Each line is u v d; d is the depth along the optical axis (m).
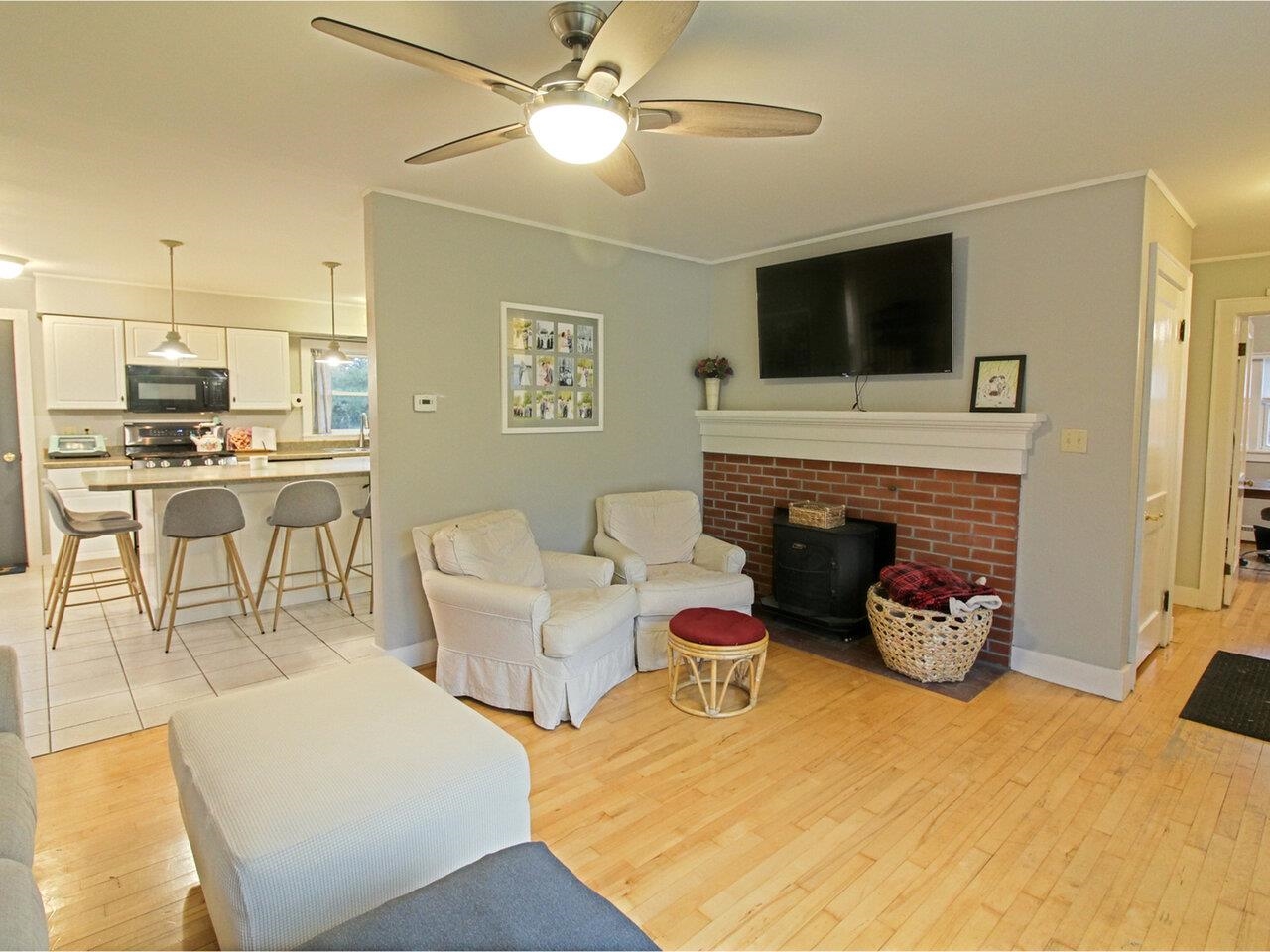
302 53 1.92
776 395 4.40
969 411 3.46
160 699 3.06
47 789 2.36
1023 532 3.30
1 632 3.92
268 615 4.29
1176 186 3.03
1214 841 2.09
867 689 3.18
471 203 3.37
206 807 1.49
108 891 1.88
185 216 3.61
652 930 1.73
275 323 6.57
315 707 1.93
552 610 2.96
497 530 3.29
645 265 4.32
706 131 1.88
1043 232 3.16
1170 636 3.85
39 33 1.80
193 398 6.06
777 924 1.75
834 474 4.06
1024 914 1.79
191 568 4.15
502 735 1.82
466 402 3.52
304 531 4.58
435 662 3.52
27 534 5.45
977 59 1.95
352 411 7.23
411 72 2.03
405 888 1.51
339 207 3.44
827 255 3.90
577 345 3.99
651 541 3.96
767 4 1.67
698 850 2.04
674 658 3.04
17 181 3.04
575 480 4.05
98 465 5.35
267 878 1.33
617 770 2.49
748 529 4.57
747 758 2.58
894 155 2.71
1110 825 2.17
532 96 1.67
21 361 5.34
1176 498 3.74
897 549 3.78
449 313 3.42
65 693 3.11
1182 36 1.81
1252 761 2.56
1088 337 3.04
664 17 1.33
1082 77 2.05
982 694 3.12
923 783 2.40
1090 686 3.13
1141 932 1.73
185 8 1.69
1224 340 4.34
